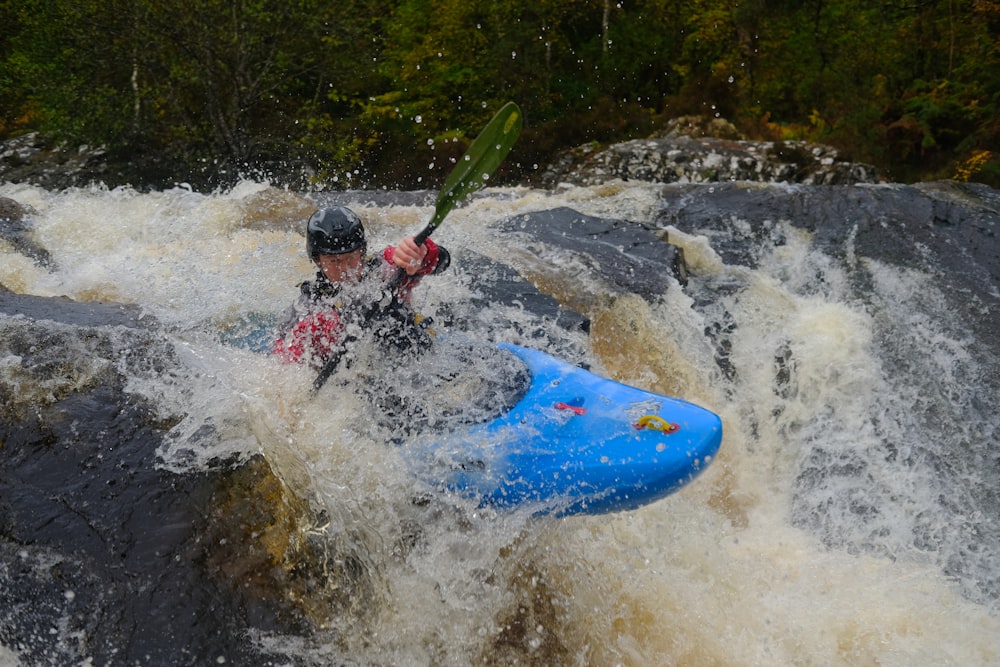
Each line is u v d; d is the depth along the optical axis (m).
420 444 3.41
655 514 3.98
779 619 3.70
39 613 2.83
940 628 3.67
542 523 3.49
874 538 4.23
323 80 11.52
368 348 3.47
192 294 4.67
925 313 5.32
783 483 4.65
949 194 6.95
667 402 3.58
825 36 12.62
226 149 10.81
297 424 3.36
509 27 11.47
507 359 3.83
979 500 4.29
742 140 11.02
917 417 4.71
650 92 12.68
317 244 3.29
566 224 6.21
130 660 2.77
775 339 5.23
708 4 12.54
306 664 2.87
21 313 3.76
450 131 11.28
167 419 3.23
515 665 3.24
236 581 2.92
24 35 10.52
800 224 6.32
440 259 3.62
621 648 3.41
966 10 12.27
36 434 3.14
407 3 11.61
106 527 2.96
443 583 3.25
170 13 9.98
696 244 5.99
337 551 3.09
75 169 10.51
